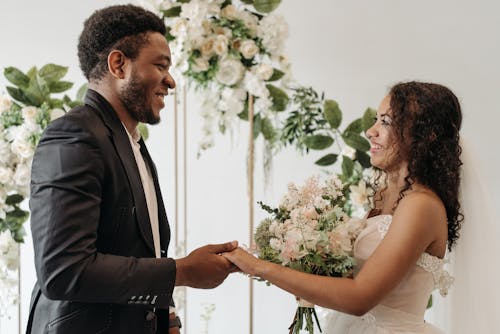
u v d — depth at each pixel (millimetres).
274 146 2730
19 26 3396
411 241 1740
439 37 3156
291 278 1783
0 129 2648
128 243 1708
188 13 2395
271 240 1875
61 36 3383
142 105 1796
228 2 2498
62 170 1564
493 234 2010
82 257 1540
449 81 3154
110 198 1668
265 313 3332
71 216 1538
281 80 2609
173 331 2164
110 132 1709
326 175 3240
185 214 2863
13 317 3408
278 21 2494
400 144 1886
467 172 2010
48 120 2564
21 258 3426
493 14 3100
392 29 3191
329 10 3232
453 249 2047
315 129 2732
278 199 3301
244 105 2650
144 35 1788
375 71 3213
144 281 1631
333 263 1832
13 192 3268
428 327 1914
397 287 1856
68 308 1657
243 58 2539
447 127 1877
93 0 3354
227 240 3359
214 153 3344
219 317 3381
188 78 2561
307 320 1951
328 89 3254
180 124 3379
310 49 3256
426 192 1828
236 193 3334
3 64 3410
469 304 2006
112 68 1761
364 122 2658
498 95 3105
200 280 1802
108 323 1684
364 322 1940
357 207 2596
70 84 2682
